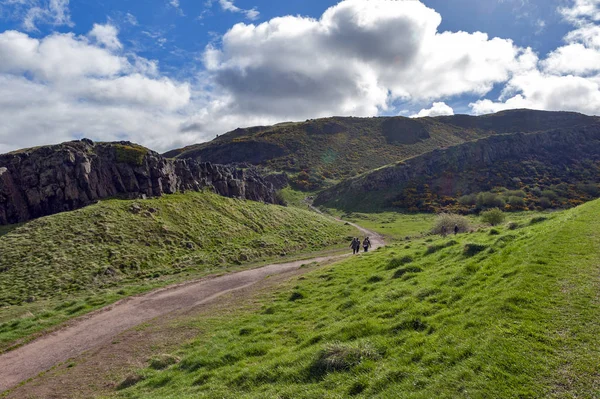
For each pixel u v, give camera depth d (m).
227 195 90.69
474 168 165.25
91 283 39.22
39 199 58.41
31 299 33.91
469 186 152.00
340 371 10.91
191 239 58.06
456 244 26.48
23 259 42.41
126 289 35.06
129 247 49.28
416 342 11.29
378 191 161.00
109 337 22.77
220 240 61.38
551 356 8.65
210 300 29.75
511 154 175.50
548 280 12.87
